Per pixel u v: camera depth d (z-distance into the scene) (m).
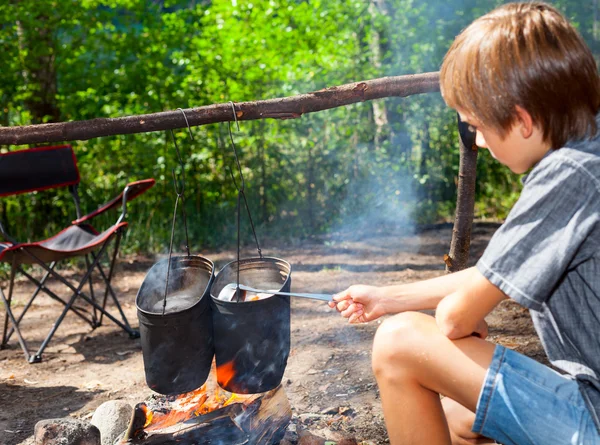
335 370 3.01
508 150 1.42
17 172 4.09
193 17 7.07
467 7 7.34
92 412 2.75
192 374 1.90
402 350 1.52
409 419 1.55
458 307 1.44
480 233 6.35
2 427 2.63
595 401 1.38
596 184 1.29
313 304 4.22
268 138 6.80
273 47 7.09
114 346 3.70
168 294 2.06
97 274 5.32
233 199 6.74
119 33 6.84
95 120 2.30
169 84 6.57
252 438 2.13
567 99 1.32
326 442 2.23
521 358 1.46
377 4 7.89
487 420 1.45
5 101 6.30
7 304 3.63
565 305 1.39
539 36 1.33
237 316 1.85
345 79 6.89
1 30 6.21
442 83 1.47
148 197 6.67
